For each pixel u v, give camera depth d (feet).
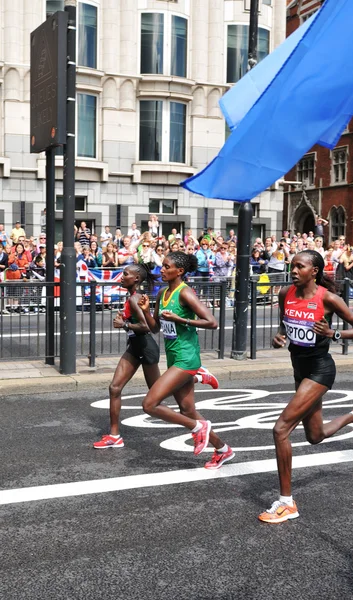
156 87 86.53
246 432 21.34
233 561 12.61
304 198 130.41
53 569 12.23
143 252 54.34
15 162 79.71
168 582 11.78
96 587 11.58
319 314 14.78
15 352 29.81
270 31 93.56
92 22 83.15
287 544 13.39
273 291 33.40
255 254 63.57
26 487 16.38
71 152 26.50
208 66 89.97
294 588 11.62
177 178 88.48
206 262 57.62
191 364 16.76
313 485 16.83
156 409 16.62
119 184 86.33
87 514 14.82
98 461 18.39
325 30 29.01
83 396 26.05
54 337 29.96
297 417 14.71
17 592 11.38
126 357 19.66
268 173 30.04
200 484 16.78
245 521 14.52
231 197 30.37
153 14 86.17
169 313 16.46
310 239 65.57
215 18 89.30
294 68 29.17
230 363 31.17
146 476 17.28
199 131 89.92
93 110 84.69
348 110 29.71
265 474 17.54
